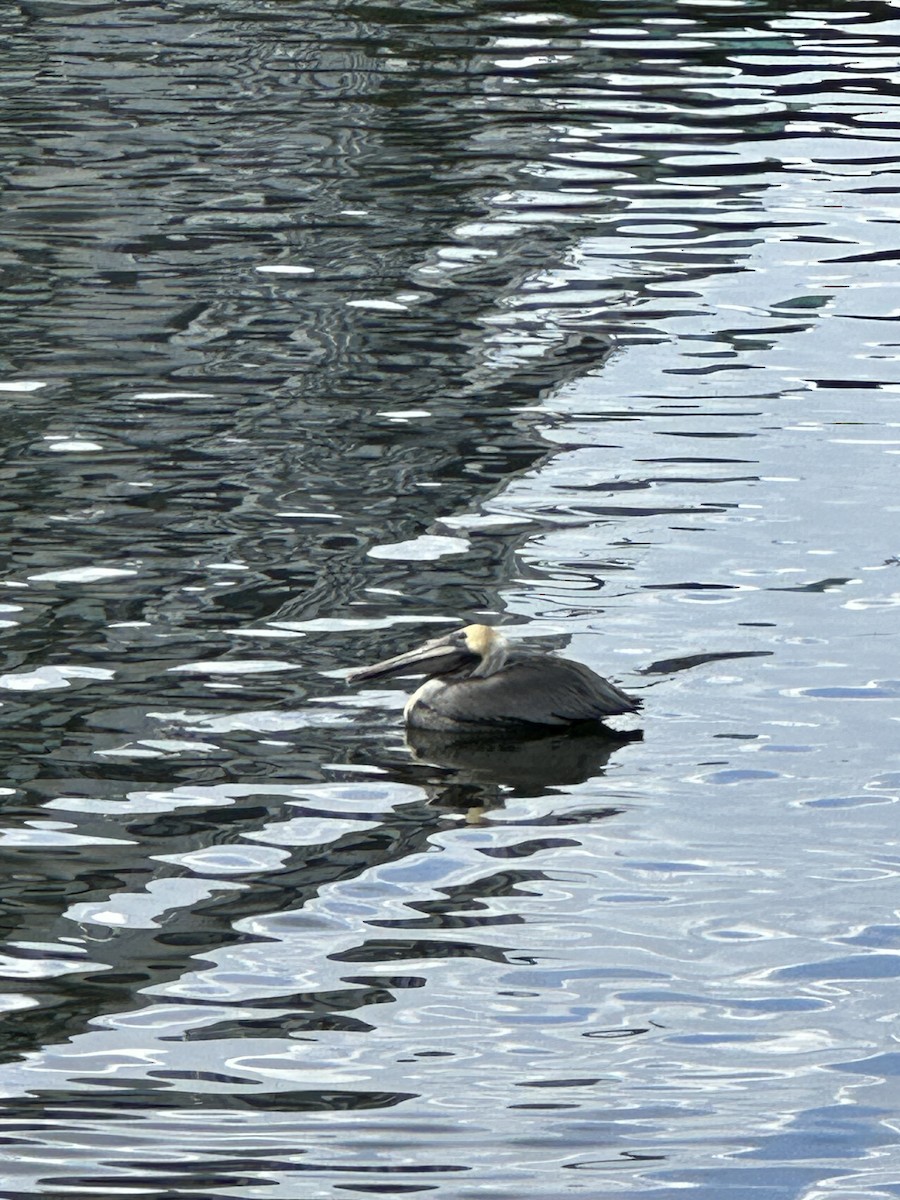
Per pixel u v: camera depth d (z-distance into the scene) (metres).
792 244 22.17
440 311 19.80
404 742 11.22
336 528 14.46
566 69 30.91
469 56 31.53
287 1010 8.52
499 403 17.30
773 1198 7.27
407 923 9.26
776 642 12.53
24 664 12.08
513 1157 7.50
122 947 9.01
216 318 19.45
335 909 9.38
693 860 9.90
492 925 9.25
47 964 8.86
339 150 25.94
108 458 15.80
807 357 18.55
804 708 11.63
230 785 10.62
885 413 17.08
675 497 15.15
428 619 12.84
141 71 30.17
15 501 14.84
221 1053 8.19
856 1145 7.60
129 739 11.14
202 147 25.92
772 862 9.88
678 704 11.69
